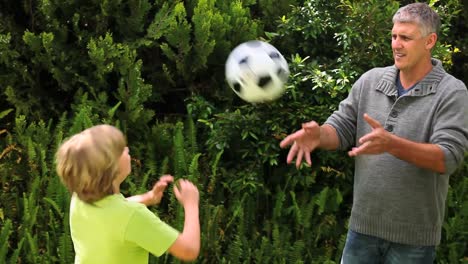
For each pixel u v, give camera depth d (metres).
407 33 2.95
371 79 3.21
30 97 4.75
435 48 4.64
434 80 2.99
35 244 4.00
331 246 4.39
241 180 4.44
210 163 4.53
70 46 4.78
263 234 4.48
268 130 4.51
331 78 4.42
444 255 4.48
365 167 3.15
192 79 4.88
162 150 4.67
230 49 4.79
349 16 4.60
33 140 4.51
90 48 4.52
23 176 4.48
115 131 2.60
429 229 3.06
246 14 4.99
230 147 4.63
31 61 4.74
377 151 2.78
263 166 4.67
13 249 4.18
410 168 3.00
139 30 4.79
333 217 4.49
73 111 4.69
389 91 3.10
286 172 4.63
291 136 3.15
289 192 4.59
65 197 4.18
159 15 4.72
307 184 4.52
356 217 3.23
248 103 4.60
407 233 3.06
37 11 4.80
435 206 3.05
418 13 2.95
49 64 4.64
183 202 2.76
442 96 2.94
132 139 4.70
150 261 4.05
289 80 4.43
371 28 4.54
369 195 3.13
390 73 3.13
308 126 3.12
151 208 4.32
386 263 3.21
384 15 4.59
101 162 2.49
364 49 4.57
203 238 4.16
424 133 2.96
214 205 4.48
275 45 4.96
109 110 4.47
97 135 2.54
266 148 4.44
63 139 4.52
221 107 4.87
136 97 4.53
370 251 3.22
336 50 4.75
